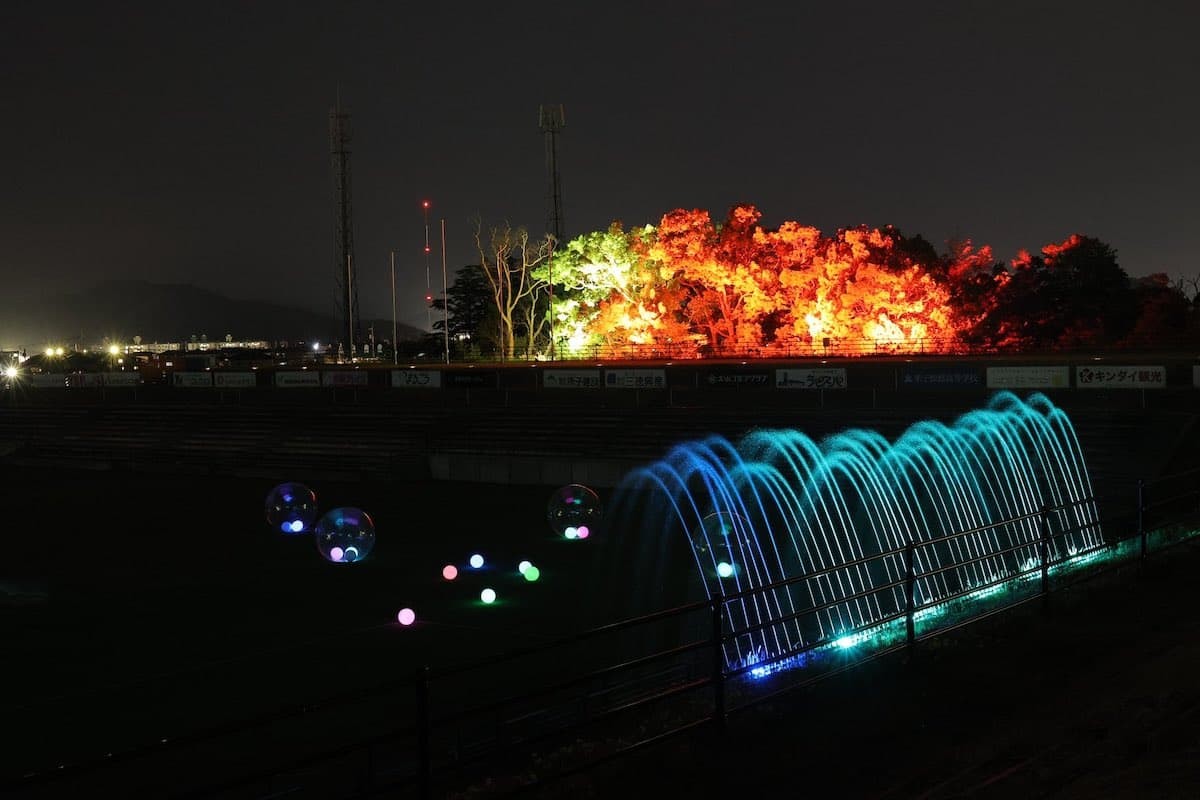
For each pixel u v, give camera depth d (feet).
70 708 59.72
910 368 146.61
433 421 176.24
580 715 45.34
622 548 102.47
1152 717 27.66
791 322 273.33
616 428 155.02
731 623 65.36
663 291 268.82
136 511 137.39
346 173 293.23
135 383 229.25
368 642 72.84
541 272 269.03
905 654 37.60
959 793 24.66
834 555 86.74
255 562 102.06
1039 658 36.96
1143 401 125.59
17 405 240.73
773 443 136.56
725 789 26.61
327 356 361.71
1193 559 53.21
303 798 40.91
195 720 57.16
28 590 91.45
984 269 266.16
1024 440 119.34
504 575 93.09
